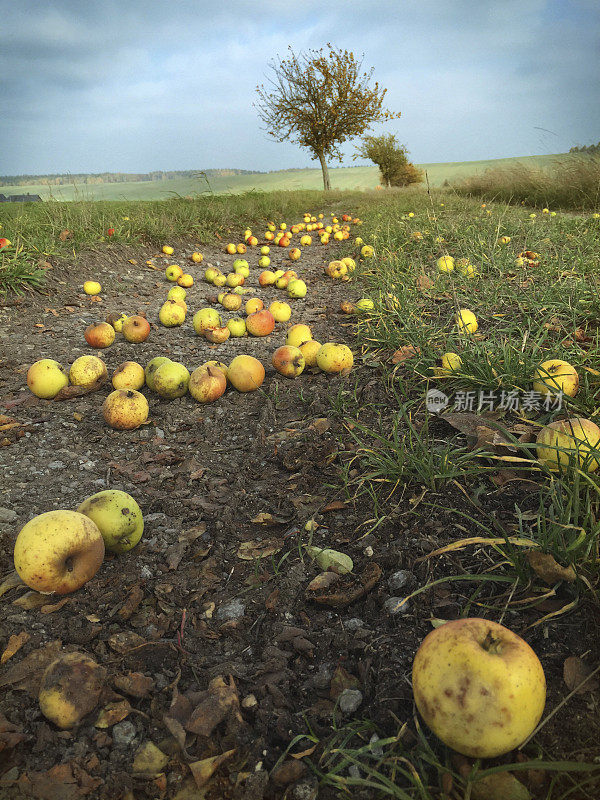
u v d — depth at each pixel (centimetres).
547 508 254
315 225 1470
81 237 956
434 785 155
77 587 236
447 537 255
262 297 802
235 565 262
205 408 427
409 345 476
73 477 339
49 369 438
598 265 648
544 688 152
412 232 988
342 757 169
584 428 265
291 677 199
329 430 374
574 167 1730
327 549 259
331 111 2808
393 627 215
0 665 203
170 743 177
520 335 466
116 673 200
